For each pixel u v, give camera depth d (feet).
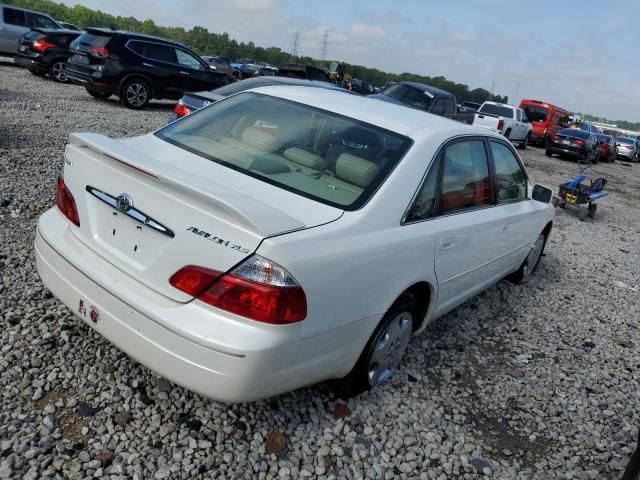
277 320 7.65
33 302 11.78
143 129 35.06
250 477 8.50
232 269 7.58
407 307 10.93
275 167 10.02
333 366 9.25
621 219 39.65
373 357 10.41
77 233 9.37
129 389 9.68
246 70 120.37
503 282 19.45
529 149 87.40
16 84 47.42
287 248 7.72
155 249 8.24
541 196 16.66
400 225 9.99
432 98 51.11
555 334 16.12
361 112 11.57
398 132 11.04
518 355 14.35
